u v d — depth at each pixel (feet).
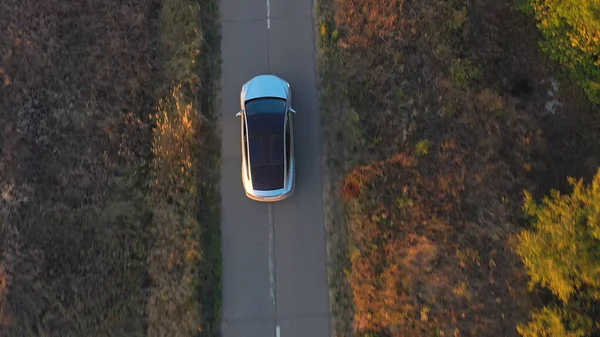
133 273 51.21
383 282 50.03
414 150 53.11
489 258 49.78
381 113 54.44
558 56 55.62
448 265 49.83
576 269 41.88
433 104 54.49
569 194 51.52
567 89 55.98
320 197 53.01
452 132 53.42
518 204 51.11
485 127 53.36
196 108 54.70
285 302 51.06
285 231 52.39
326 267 51.62
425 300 49.44
